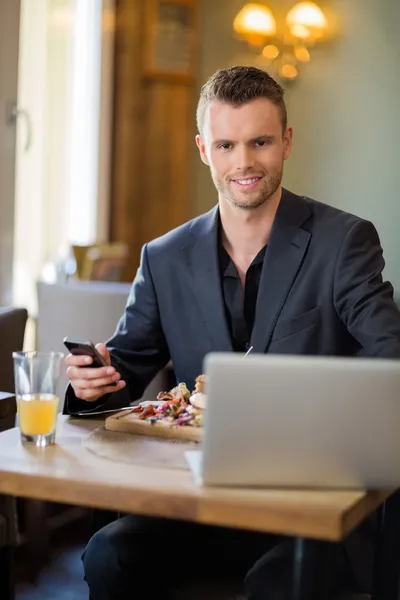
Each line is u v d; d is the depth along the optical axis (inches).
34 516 116.0
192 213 255.8
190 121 250.2
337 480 55.9
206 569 70.7
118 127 232.7
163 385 123.9
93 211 225.0
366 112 235.0
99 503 56.4
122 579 70.4
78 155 215.2
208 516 53.8
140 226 243.3
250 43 242.8
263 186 77.8
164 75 239.5
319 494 55.3
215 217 84.3
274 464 55.0
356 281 79.0
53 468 59.4
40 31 192.9
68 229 211.8
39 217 196.5
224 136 76.8
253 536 70.9
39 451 63.8
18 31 167.9
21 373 65.7
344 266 79.7
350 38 235.9
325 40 238.5
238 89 76.4
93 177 224.2
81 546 125.3
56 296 132.1
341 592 69.7
